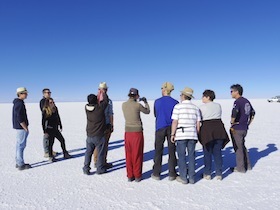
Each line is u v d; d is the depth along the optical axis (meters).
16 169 5.82
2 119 20.62
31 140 9.91
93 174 5.38
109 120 5.72
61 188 4.55
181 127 4.62
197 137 4.72
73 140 9.90
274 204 3.73
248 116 5.21
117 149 8.13
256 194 4.11
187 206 3.72
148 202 3.89
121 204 3.84
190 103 4.72
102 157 5.34
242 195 4.09
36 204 3.88
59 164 6.25
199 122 4.74
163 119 4.83
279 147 7.72
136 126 4.80
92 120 5.12
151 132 11.83
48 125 6.57
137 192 4.31
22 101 5.64
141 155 4.86
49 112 6.54
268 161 6.13
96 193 4.30
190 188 4.45
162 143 4.90
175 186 4.57
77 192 4.35
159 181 4.86
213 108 4.83
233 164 6.00
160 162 4.95
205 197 4.04
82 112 30.16
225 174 5.22
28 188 4.57
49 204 3.88
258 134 10.34
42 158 6.89
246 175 5.10
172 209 3.63
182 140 4.61
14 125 5.71
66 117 21.94
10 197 4.17
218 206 3.70
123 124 15.72
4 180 5.04
